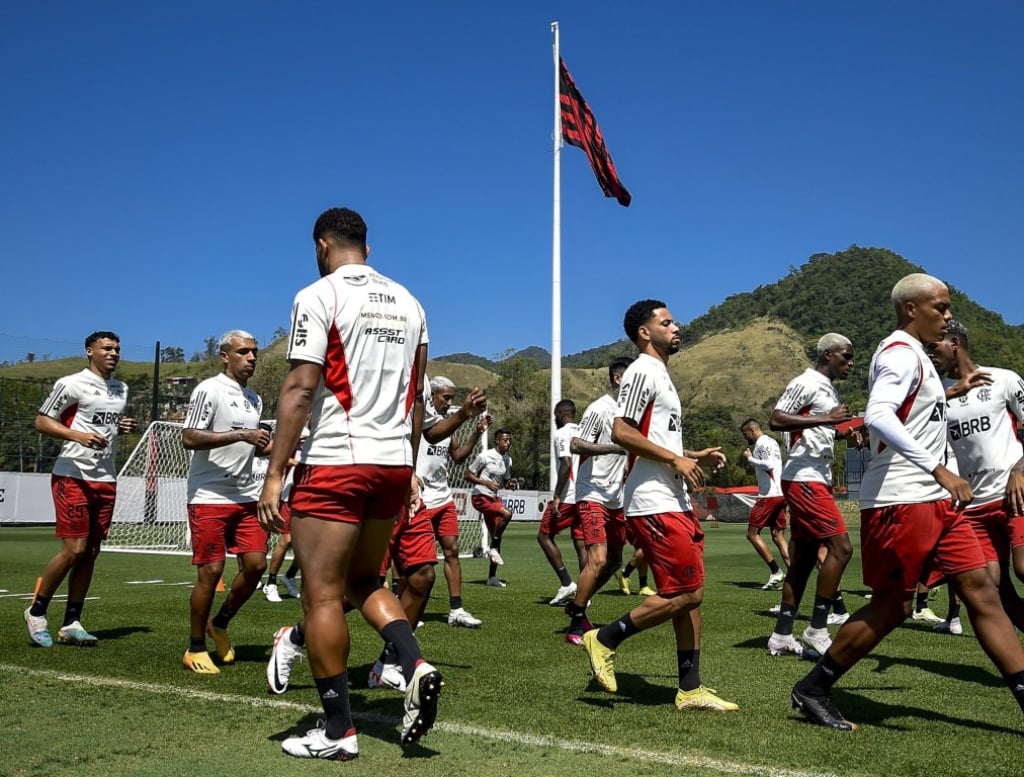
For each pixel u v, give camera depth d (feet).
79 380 20.08
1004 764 10.66
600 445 21.63
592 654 14.30
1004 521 17.25
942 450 12.83
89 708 13.01
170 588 32.19
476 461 36.65
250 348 18.47
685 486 13.96
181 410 106.42
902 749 11.31
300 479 10.93
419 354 11.93
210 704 13.28
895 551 12.28
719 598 31.22
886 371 12.48
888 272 618.44
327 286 11.12
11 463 83.76
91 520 19.66
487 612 27.22
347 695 10.72
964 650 20.29
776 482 34.01
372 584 11.54
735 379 505.25
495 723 12.39
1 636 20.30
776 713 13.34
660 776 9.91
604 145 66.64
